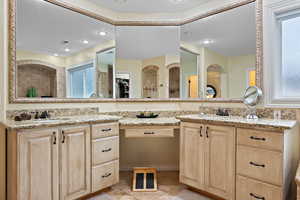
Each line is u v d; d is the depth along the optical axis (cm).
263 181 173
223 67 259
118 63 293
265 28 223
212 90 270
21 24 214
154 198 217
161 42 298
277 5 214
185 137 234
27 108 217
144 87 298
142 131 244
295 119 201
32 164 170
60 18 246
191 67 286
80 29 263
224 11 257
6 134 173
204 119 213
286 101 208
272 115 215
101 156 220
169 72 297
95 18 275
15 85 208
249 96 226
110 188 242
